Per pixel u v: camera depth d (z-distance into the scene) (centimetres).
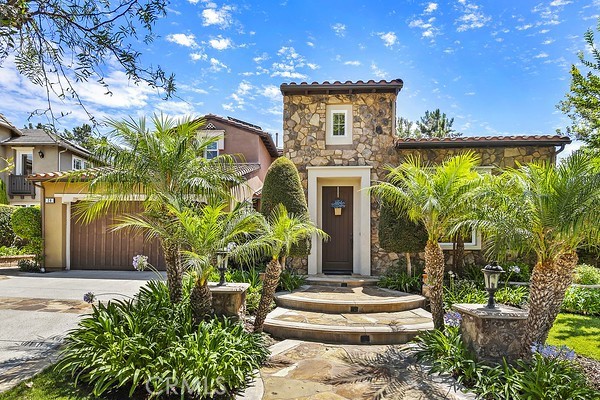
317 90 1082
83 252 1289
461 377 491
